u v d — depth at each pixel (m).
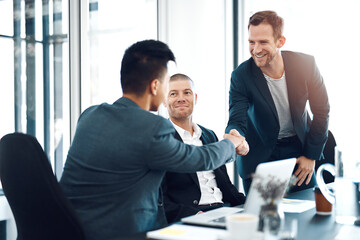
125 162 1.56
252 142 2.87
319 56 3.94
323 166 1.77
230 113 2.77
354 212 1.55
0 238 2.84
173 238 1.27
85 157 1.61
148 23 4.01
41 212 1.52
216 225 1.42
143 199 1.62
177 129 2.50
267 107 2.68
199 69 4.28
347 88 3.82
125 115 1.60
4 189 1.62
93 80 3.44
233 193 2.45
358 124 3.78
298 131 2.77
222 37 4.42
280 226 1.20
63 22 3.25
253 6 4.38
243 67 2.75
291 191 2.73
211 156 1.70
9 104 2.96
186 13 4.21
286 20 4.09
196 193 2.32
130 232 1.58
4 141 1.59
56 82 3.21
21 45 3.01
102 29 3.52
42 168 1.51
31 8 3.05
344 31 3.83
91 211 1.58
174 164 1.58
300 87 2.70
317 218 1.66
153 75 1.65
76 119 3.30
